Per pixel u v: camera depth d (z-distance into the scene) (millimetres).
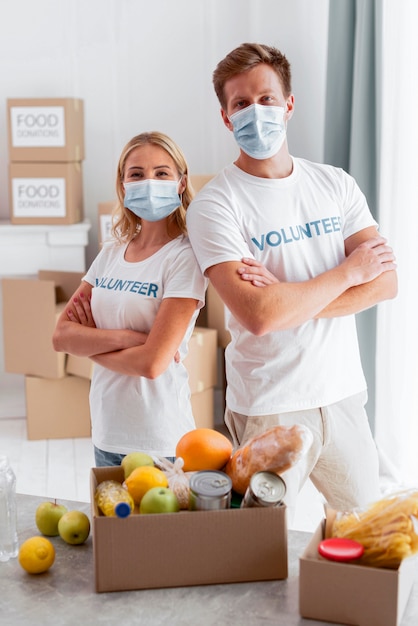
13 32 4719
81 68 4773
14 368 4246
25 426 4445
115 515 1441
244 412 2070
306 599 1352
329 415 2072
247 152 2070
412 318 3592
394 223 3527
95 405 2189
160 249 2141
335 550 1353
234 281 1989
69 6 4715
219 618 1355
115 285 2178
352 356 2148
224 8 4684
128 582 1435
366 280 2061
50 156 4406
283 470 1477
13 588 1456
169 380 2125
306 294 1978
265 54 2045
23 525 1690
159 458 1625
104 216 4434
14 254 4539
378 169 3574
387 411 3686
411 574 1434
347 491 2145
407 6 3383
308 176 2137
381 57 3502
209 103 4805
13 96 4777
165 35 4746
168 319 2051
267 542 1447
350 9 3674
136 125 4832
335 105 3775
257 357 2053
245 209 2062
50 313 4105
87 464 3898
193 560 1439
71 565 1531
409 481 3580
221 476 1506
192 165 4875
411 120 3451
